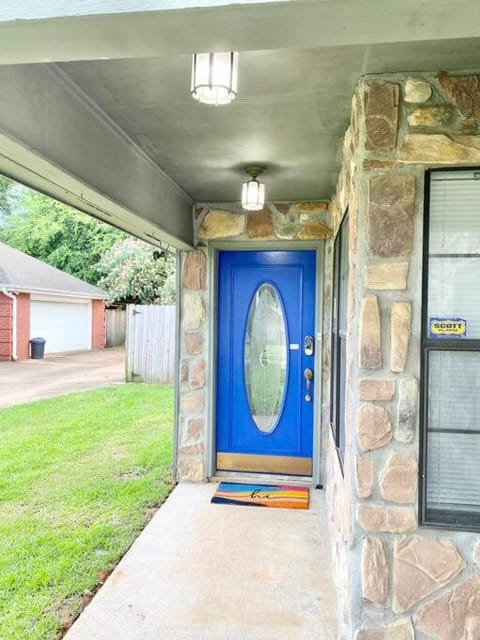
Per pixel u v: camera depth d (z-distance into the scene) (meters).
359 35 1.09
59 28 1.07
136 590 2.46
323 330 3.93
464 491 1.79
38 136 1.64
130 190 2.51
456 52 1.60
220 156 2.72
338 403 2.73
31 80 1.59
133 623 2.20
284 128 2.30
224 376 4.17
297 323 4.09
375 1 0.96
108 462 4.52
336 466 2.68
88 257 18.88
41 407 7.04
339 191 2.98
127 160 2.46
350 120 2.16
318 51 1.59
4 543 2.91
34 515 3.33
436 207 1.80
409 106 1.77
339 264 2.89
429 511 1.79
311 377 4.05
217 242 4.00
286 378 4.11
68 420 6.23
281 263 4.09
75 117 1.90
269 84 1.84
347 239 2.33
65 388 8.95
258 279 4.12
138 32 1.09
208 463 4.04
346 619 1.92
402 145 1.77
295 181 3.25
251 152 2.64
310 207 3.88
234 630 2.15
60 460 4.57
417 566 1.78
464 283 1.79
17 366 12.03
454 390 1.80
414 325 1.78
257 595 2.42
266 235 3.94
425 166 1.77
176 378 4.08
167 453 4.80
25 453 4.78
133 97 1.95
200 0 1.00
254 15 1.01
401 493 1.78
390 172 1.78
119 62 1.67
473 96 1.74
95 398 7.80
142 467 4.38
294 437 4.10
